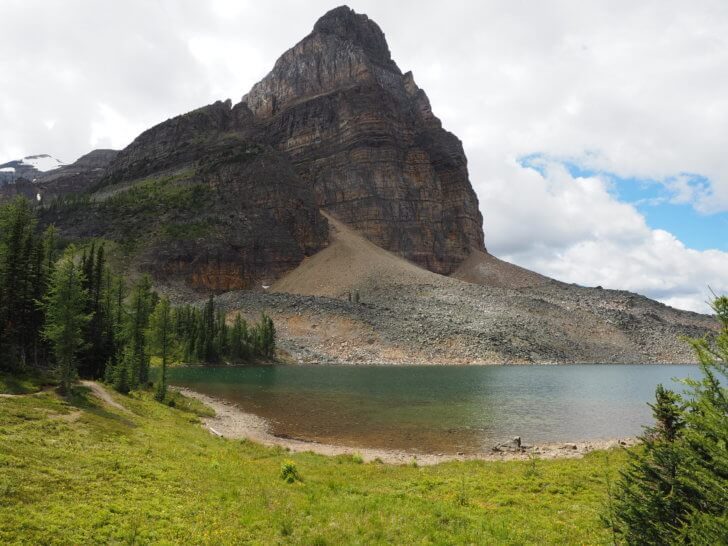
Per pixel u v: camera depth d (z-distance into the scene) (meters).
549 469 28.23
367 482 25.64
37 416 27.73
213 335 143.88
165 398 54.16
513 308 198.00
